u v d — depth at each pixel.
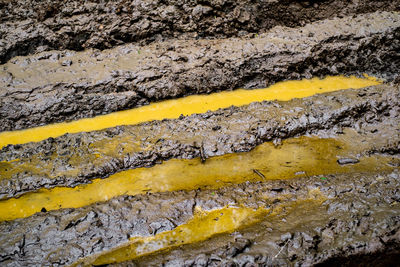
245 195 4.02
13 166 4.64
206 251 3.33
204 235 3.57
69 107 5.72
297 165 4.61
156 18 6.84
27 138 5.34
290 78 6.59
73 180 4.43
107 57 6.50
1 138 5.37
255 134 4.98
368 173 4.23
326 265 3.19
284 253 3.22
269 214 3.75
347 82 6.52
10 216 4.02
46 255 3.38
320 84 6.45
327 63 6.77
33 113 5.62
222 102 5.97
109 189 4.35
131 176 4.55
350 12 7.62
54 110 5.66
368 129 5.08
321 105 5.37
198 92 6.21
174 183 4.40
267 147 4.95
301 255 3.20
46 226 3.64
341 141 4.97
